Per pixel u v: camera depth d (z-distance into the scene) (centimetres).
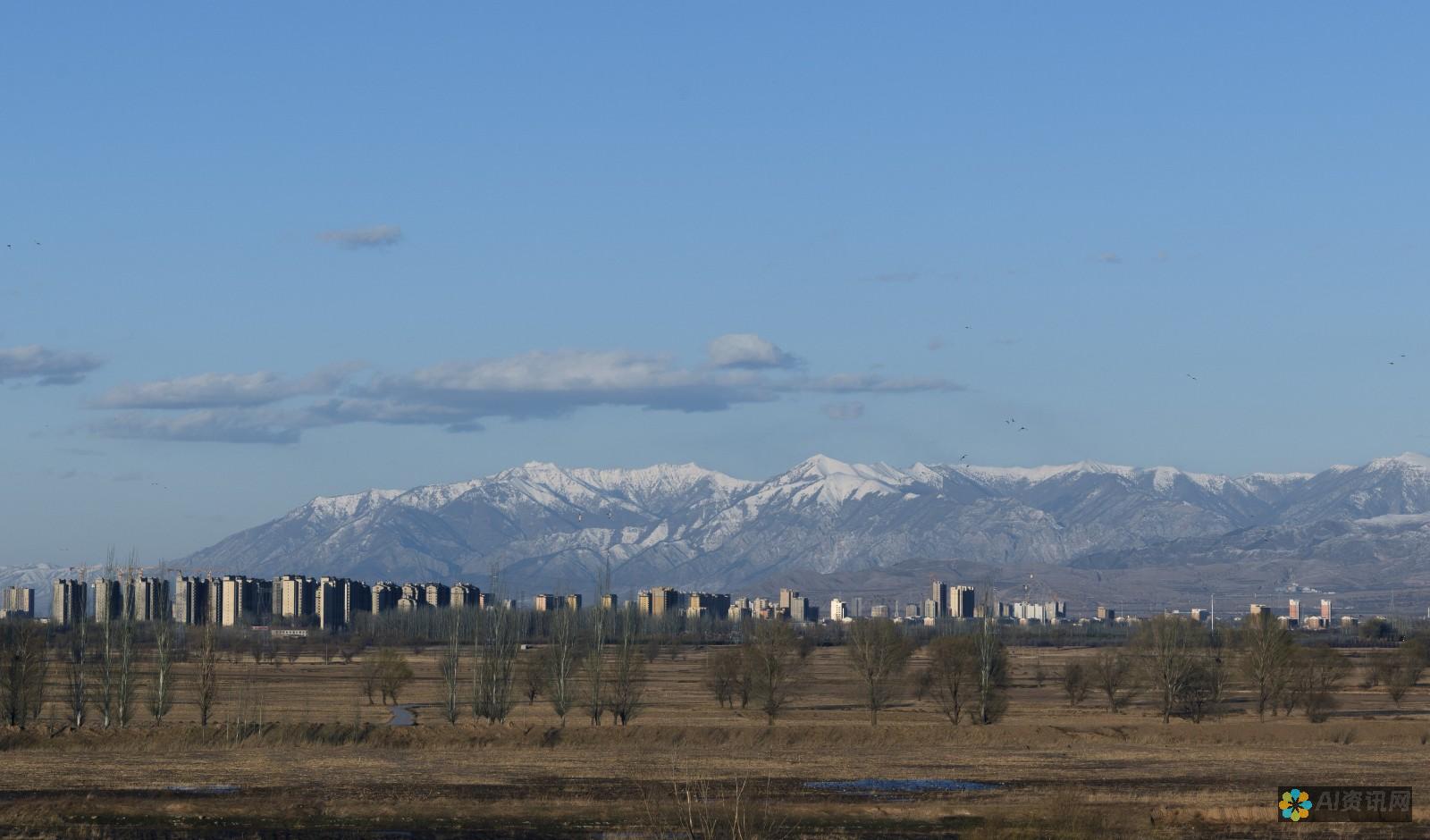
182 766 17175
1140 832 12888
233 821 13588
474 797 14950
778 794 15388
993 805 14538
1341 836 12694
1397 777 16862
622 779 16275
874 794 15388
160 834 13012
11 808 13900
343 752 18700
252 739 19588
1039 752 19350
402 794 15150
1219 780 16562
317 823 13550
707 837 11531
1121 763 18112
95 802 14450
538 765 17462
